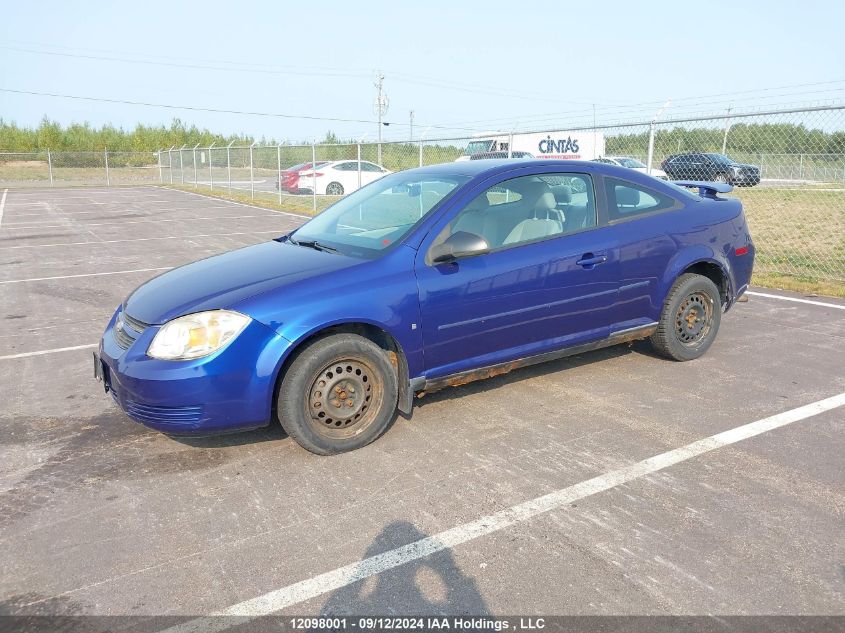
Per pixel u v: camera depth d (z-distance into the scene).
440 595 2.49
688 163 14.37
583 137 18.08
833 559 2.65
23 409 4.47
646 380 4.68
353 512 3.08
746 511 3.00
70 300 7.91
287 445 3.81
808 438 3.74
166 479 3.44
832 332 5.82
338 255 3.95
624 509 3.04
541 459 3.55
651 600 2.43
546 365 5.04
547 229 4.25
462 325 3.91
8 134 51.47
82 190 34.78
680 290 4.81
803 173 12.35
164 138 56.75
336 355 3.57
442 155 16.75
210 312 3.42
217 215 19.09
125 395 3.47
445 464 3.53
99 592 2.55
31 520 3.08
